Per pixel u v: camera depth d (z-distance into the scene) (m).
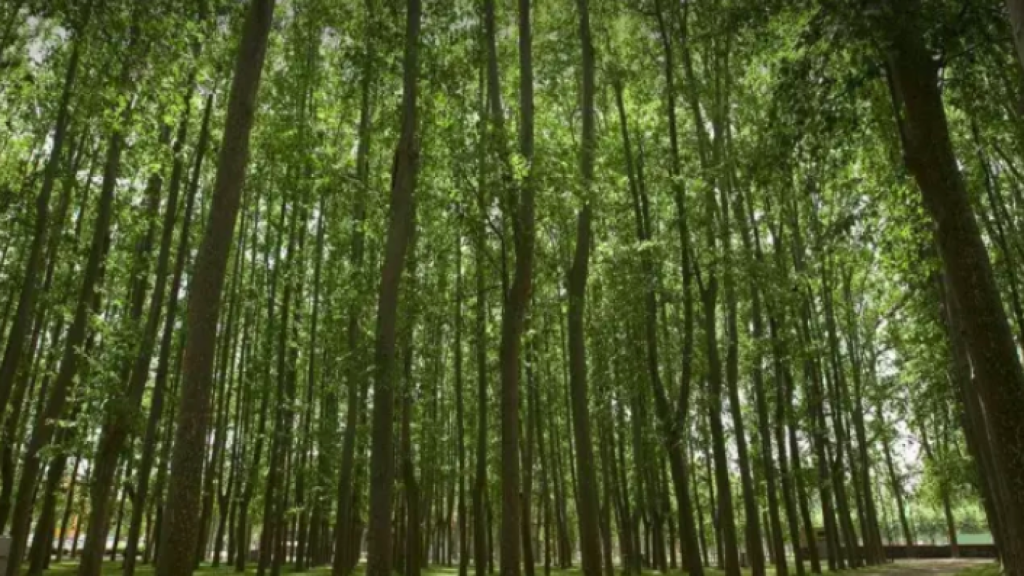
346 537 18.20
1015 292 12.38
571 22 19.11
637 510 28.31
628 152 17.83
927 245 11.91
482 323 17.70
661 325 23.70
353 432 18.72
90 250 14.92
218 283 7.93
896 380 26.31
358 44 14.34
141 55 11.66
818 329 25.98
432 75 12.44
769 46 9.73
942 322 15.46
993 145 13.25
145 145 14.08
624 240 17.52
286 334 21.69
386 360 10.96
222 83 16.14
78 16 10.98
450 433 32.00
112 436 13.80
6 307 18.56
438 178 13.23
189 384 7.59
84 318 14.56
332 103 19.83
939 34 7.20
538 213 13.27
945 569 25.30
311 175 16.59
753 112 18.64
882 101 9.71
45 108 15.00
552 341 27.39
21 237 18.66
